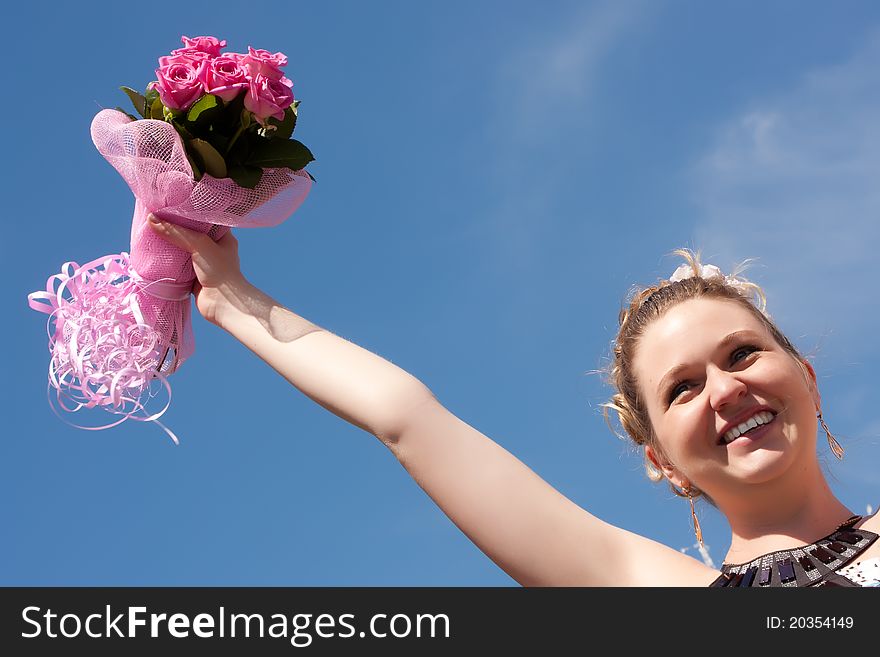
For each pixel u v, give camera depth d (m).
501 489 3.44
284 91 4.27
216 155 4.18
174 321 4.36
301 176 4.35
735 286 4.46
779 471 3.50
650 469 4.42
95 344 4.28
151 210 4.27
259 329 3.91
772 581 3.40
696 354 3.76
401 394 3.53
